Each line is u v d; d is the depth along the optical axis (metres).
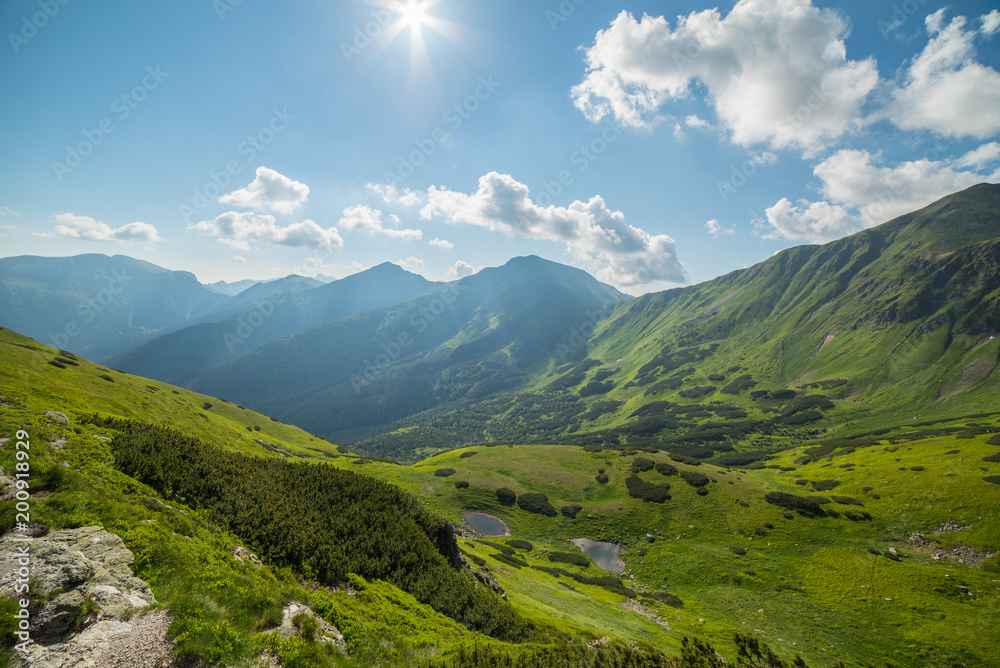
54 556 13.38
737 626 53.81
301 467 35.66
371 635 19.44
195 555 17.67
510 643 27.12
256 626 15.16
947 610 53.38
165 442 27.89
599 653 31.12
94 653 11.21
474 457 119.38
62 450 21.36
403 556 30.14
